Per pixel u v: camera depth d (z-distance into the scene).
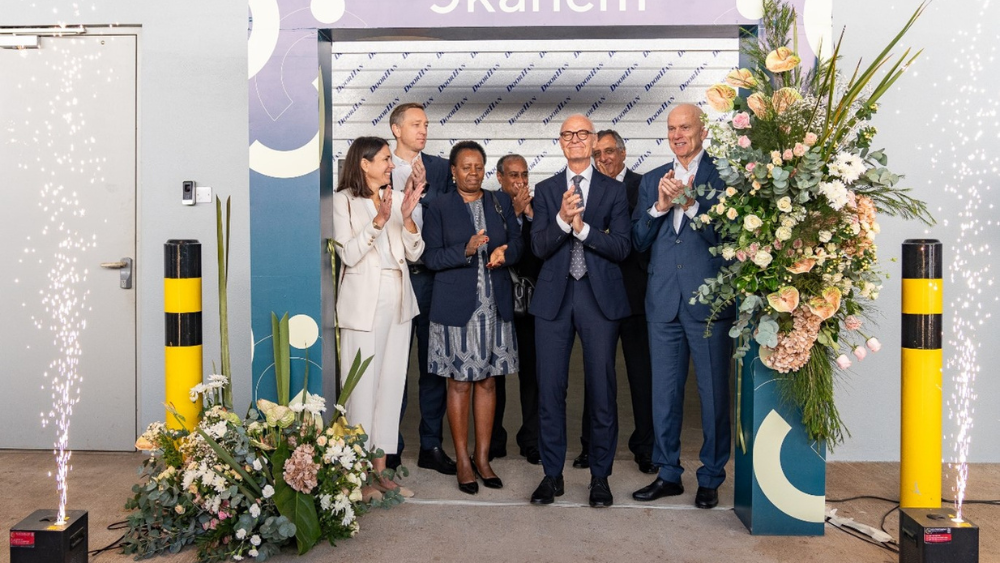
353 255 3.23
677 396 3.31
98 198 4.08
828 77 2.82
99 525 3.03
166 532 2.77
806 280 2.74
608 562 2.66
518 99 4.29
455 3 3.08
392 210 3.37
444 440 4.50
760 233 2.75
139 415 4.10
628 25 3.06
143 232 4.04
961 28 3.88
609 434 3.26
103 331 4.10
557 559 2.69
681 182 3.00
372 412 3.31
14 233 4.09
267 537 2.65
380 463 3.37
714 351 3.18
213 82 4.00
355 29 3.12
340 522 2.84
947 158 3.90
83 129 4.07
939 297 2.97
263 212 3.17
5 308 4.11
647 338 3.81
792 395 2.86
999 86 3.87
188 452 2.79
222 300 3.06
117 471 3.76
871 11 3.90
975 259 3.90
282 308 3.18
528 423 3.96
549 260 3.28
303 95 3.14
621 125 4.28
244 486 2.77
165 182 4.03
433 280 3.70
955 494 3.44
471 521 3.07
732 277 2.89
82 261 4.09
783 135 2.71
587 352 3.24
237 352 4.04
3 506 3.23
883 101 3.90
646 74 4.25
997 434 3.93
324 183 3.23
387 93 4.30
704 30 3.12
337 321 3.32
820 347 2.84
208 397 3.05
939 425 2.99
